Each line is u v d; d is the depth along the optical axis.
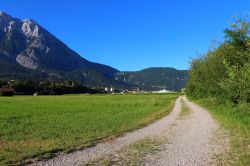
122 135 24.95
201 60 74.94
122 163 15.25
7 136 25.00
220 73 51.47
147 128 29.98
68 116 44.72
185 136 24.34
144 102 90.94
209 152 17.92
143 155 17.14
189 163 15.31
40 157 16.38
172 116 44.56
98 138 23.03
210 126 30.72
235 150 18.27
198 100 89.81
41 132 27.20
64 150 18.33
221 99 55.06
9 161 15.33
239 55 36.44
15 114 48.47
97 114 48.34
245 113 36.59
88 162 15.41
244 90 35.53
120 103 85.56
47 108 64.19
